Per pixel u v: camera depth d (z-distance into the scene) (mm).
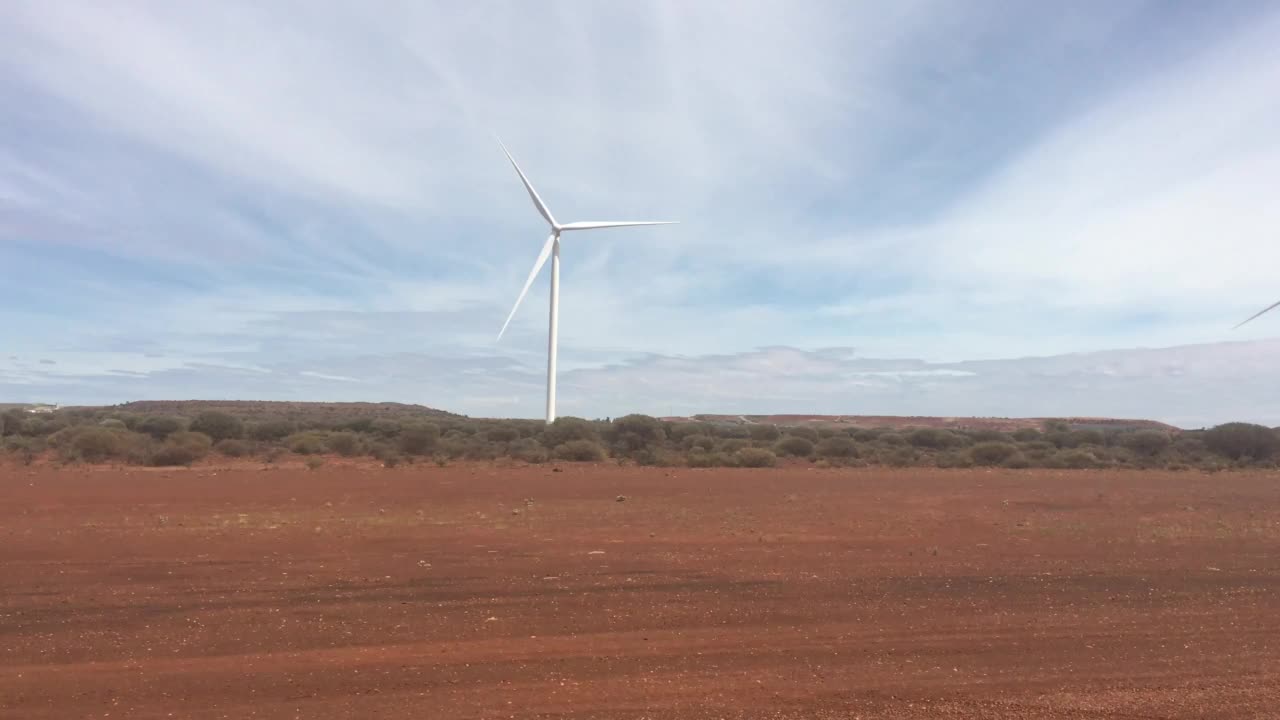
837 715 7844
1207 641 10266
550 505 23703
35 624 10461
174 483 28828
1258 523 20641
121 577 13141
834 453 50406
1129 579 13750
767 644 10000
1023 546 17016
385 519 20188
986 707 8086
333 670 8859
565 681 8641
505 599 12008
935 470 40656
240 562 14453
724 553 15852
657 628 10625
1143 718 7863
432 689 8352
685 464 43500
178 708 7781
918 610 11648
